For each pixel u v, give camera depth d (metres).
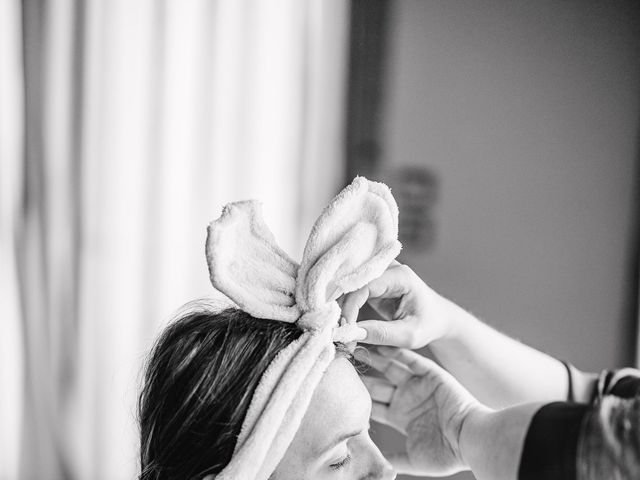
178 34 1.86
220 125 1.88
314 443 0.65
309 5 1.89
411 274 0.80
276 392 0.62
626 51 1.85
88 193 1.86
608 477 0.53
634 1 1.84
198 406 0.67
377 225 0.66
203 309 0.81
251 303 0.64
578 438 0.56
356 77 1.90
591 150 1.86
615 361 1.86
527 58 1.86
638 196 1.85
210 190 1.89
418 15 1.88
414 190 1.89
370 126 1.91
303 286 0.65
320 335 0.63
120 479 1.86
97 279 1.87
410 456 0.88
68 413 1.86
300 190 1.91
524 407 0.64
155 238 1.88
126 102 1.85
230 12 1.87
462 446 0.77
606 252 1.86
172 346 0.71
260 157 1.90
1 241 1.83
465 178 1.88
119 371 1.86
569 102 1.86
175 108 1.87
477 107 1.87
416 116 1.89
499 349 0.86
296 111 1.90
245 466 0.61
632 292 1.86
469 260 1.88
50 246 1.85
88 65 1.84
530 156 1.87
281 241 1.91
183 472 0.68
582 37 1.85
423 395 0.87
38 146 1.84
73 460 1.86
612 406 0.56
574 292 1.87
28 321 1.84
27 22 1.82
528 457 0.59
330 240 0.66
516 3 1.86
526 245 1.87
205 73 1.88
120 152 1.86
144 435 0.74
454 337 0.84
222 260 0.64
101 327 1.87
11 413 1.83
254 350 0.66
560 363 0.89
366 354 0.89
